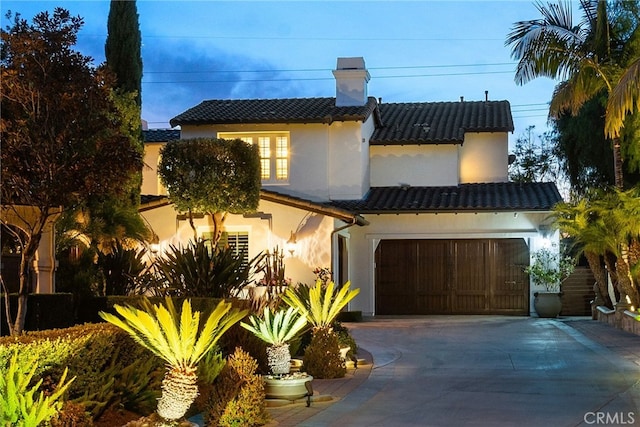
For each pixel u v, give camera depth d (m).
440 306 25.83
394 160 28.17
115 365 8.68
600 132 28.41
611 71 20.25
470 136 29.00
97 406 7.91
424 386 11.71
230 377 9.06
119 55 20.84
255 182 21.61
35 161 11.53
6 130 11.27
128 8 21.09
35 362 7.23
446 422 9.16
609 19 21.00
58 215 13.63
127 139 12.34
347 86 27.66
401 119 30.53
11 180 11.37
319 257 22.88
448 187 27.80
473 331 19.72
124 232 17.92
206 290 15.54
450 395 10.92
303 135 26.31
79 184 11.72
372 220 25.94
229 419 8.67
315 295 12.80
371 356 15.08
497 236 25.23
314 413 9.78
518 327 20.66
